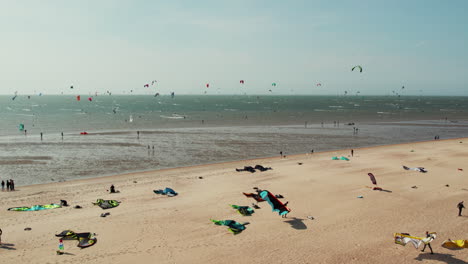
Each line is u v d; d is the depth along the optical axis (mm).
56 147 50312
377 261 16141
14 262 15992
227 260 16328
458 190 27156
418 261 16094
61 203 23938
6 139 58312
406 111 145125
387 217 21484
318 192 26953
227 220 20641
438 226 20031
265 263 16031
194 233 19266
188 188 28453
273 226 20219
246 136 63375
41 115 118688
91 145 52344
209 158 43406
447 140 57969
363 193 26531
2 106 185500
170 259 16422
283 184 29516
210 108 173500
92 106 191750
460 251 16922
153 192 27156
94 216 21797
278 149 50062
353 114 126500
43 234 19062
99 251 17125
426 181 30016
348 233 19188
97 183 30297
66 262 16047
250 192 27234
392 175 32312
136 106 194125
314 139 60125
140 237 18750
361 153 45250
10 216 21766
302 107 184875
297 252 17047
